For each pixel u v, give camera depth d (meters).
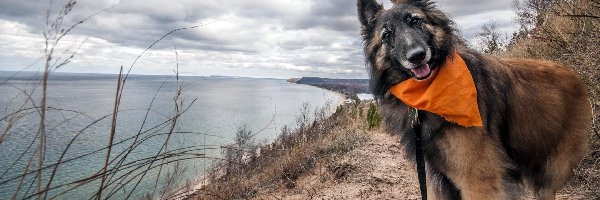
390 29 3.86
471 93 3.36
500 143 3.63
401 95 3.70
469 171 3.49
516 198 3.69
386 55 3.88
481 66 3.69
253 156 11.72
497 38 13.55
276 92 156.00
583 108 4.20
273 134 25.42
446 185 4.07
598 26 5.84
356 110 17.19
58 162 2.40
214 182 8.60
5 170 2.24
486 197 3.45
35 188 2.50
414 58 3.49
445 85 3.45
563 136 4.04
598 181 4.66
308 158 10.84
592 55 5.54
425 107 3.49
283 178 9.88
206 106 72.50
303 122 17.22
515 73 3.94
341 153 10.21
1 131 2.26
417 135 3.61
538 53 8.09
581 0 7.29
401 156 8.91
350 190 7.19
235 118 45.19
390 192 6.65
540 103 3.88
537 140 3.91
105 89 138.50
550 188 4.17
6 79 2.28
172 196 3.94
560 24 7.70
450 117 3.39
